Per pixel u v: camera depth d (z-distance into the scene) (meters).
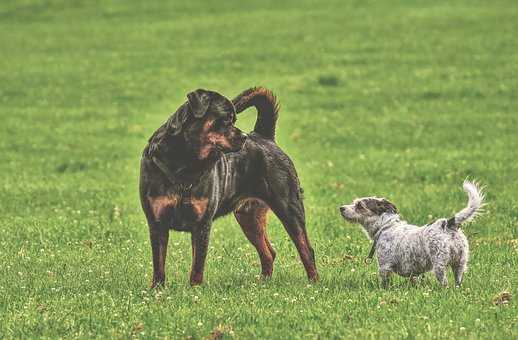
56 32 46.97
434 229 10.15
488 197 18.11
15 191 20.05
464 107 30.22
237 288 10.87
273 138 11.84
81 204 18.52
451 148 24.83
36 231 15.37
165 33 45.53
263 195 11.45
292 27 45.28
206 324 9.10
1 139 27.75
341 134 27.23
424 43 40.28
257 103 11.77
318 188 20.03
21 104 32.88
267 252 12.03
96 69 38.28
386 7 49.53
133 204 18.45
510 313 9.27
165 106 32.31
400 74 35.25
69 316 9.60
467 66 35.97
